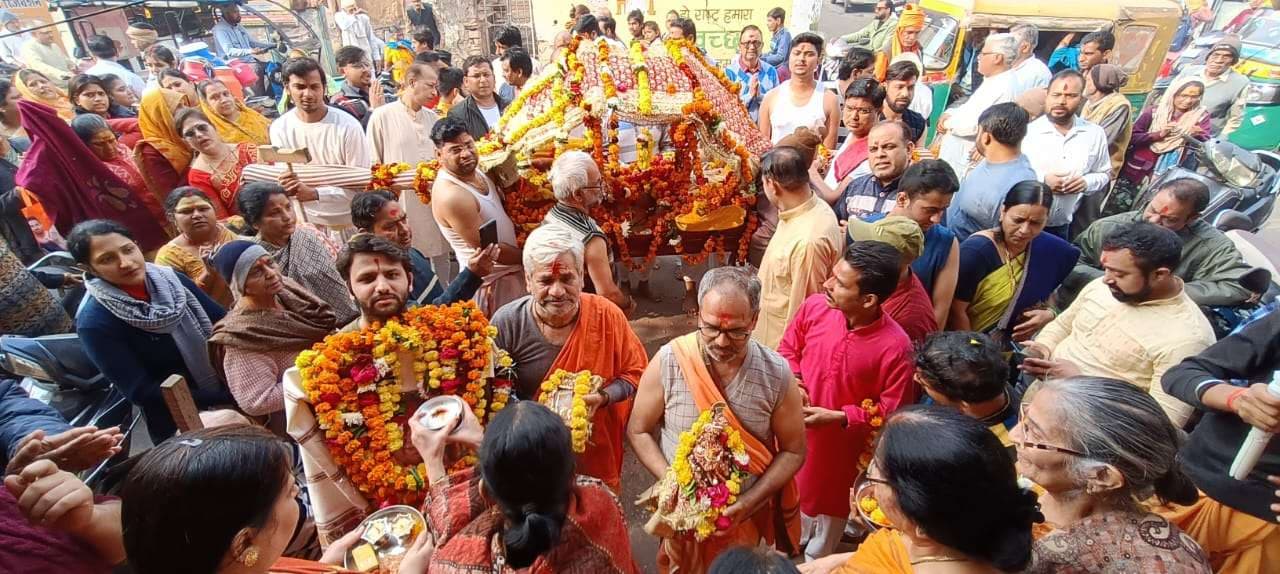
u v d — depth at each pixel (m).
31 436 1.95
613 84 4.30
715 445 2.33
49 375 3.22
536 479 1.50
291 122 5.23
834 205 4.56
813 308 2.92
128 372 2.90
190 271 3.65
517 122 4.42
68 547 1.71
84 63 10.91
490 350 2.59
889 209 3.94
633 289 5.81
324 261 3.67
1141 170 6.09
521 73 6.55
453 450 2.40
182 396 2.50
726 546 2.50
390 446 2.37
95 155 5.01
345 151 5.27
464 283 3.21
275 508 1.49
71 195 4.89
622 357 2.80
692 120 4.32
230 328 2.66
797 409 2.45
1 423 2.33
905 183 3.20
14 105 6.34
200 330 3.12
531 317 2.72
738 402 2.40
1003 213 3.16
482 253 3.16
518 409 1.58
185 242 3.70
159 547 1.37
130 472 1.44
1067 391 1.75
